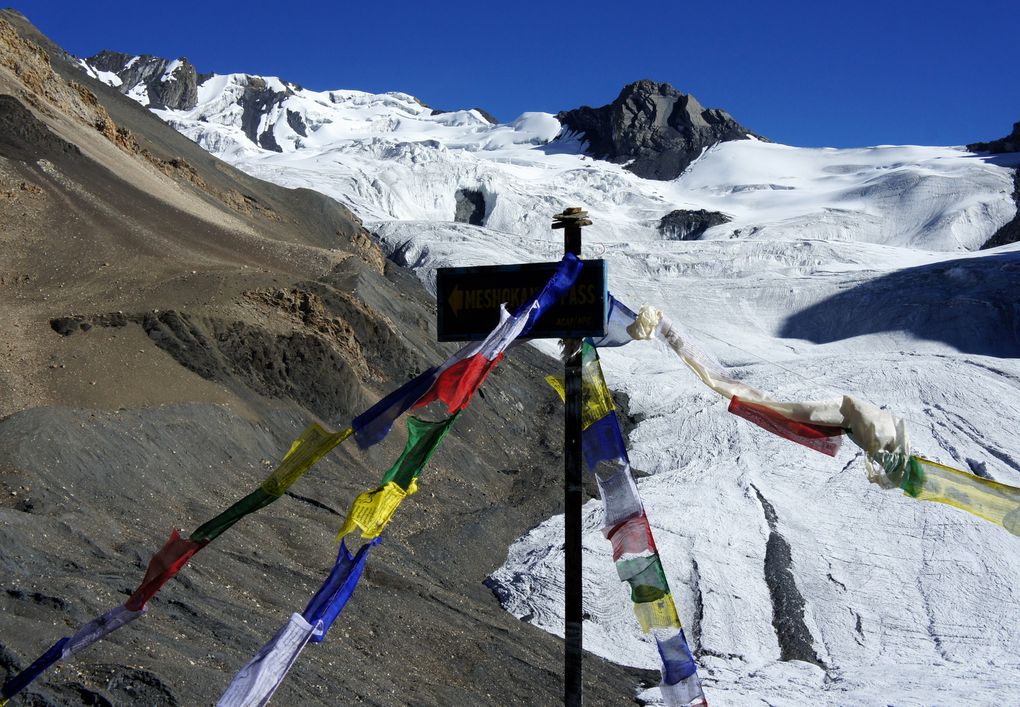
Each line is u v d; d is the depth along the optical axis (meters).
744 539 30.00
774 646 25.53
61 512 16.42
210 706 11.71
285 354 29.33
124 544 16.03
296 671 13.88
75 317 25.52
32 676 8.02
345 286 40.25
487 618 21.94
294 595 17.72
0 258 29.34
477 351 8.12
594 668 22.45
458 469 32.66
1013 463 36.12
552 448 38.72
